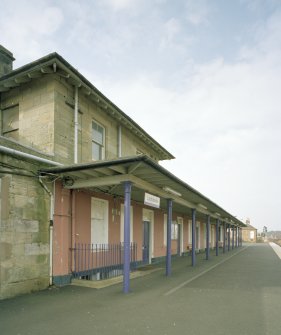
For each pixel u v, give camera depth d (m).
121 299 7.23
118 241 12.26
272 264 15.76
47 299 7.12
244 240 75.69
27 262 7.70
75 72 9.47
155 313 6.09
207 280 10.21
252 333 4.98
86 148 10.85
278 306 6.68
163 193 10.73
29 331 5.04
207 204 15.82
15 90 10.24
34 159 7.99
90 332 5.00
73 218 9.38
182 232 21.77
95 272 10.39
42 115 9.49
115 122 13.09
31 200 7.96
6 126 10.44
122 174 8.15
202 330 5.12
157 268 13.55
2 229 7.12
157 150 17.77
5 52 10.88
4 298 7.04
